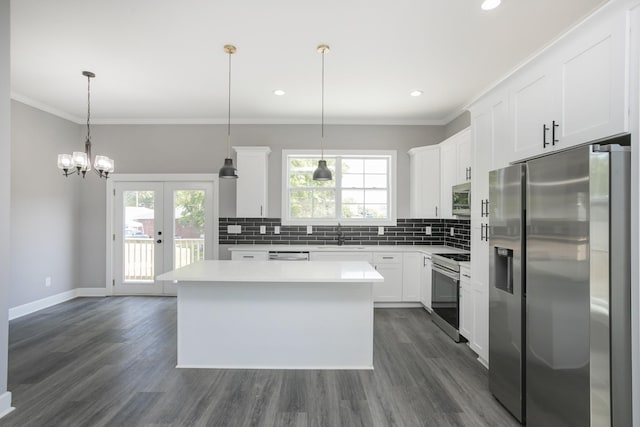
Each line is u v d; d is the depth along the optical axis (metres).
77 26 2.53
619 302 1.51
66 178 4.82
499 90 2.53
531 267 1.89
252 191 4.79
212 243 5.07
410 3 2.24
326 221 5.07
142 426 2.04
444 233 5.06
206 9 2.31
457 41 2.74
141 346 3.23
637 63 1.45
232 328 2.80
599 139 1.63
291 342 2.80
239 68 3.26
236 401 2.31
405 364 2.88
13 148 4.02
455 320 3.39
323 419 2.11
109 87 3.77
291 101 4.21
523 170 1.97
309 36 2.67
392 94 3.95
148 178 5.07
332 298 2.79
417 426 2.04
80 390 2.43
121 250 5.12
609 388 1.51
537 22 2.47
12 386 2.48
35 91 3.90
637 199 1.47
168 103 4.32
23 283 4.17
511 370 2.11
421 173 4.72
